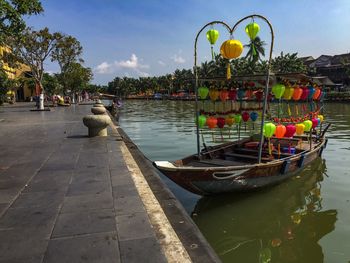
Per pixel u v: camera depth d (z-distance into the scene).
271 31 7.61
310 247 5.85
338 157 12.63
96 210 4.77
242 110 9.26
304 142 12.06
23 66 57.50
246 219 7.04
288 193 8.54
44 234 4.03
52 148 9.89
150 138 18.25
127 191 5.62
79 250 3.65
